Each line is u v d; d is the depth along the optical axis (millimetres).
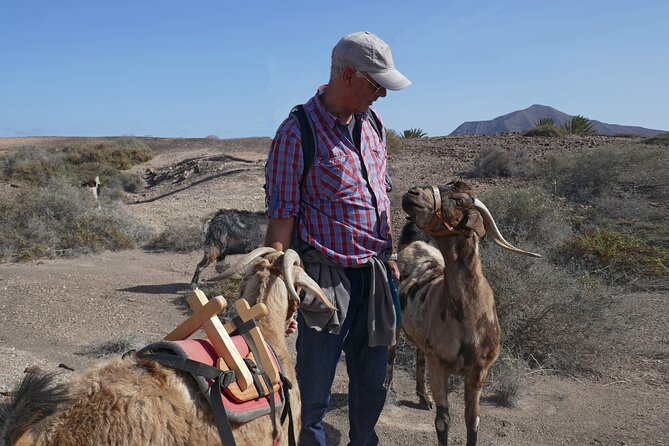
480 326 5055
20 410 2398
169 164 34312
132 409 2525
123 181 30203
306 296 3844
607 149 18469
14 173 29703
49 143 50469
